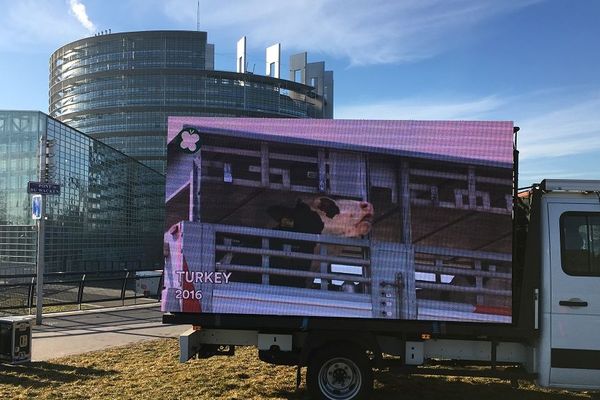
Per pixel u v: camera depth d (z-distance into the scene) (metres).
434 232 5.68
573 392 6.38
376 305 5.70
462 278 5.64
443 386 6.62
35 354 8.34
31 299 13.59
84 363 7.71
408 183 5.73
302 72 124.88
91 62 102.62
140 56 98.25
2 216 28.30
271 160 5.86
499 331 5.64
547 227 5.64
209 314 5.92
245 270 5.85
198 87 97.88
